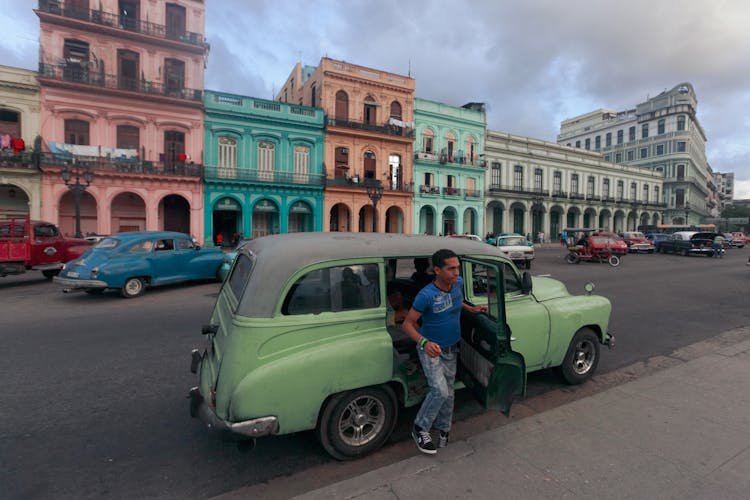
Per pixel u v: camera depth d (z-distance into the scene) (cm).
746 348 538
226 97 2589
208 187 2541
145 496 254
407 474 262
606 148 6531
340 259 287
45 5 2164
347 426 293
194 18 2516
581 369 437
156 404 387
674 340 611
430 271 390
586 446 296
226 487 264
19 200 2195
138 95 2309
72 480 270
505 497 240
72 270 895
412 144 3256
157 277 987
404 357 322
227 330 269
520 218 4178
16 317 739
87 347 561
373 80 3056
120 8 2359
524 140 4122
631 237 2920
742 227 7819
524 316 372
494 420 350
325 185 2877
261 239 340
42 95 2144
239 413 244
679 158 5472
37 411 370
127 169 2295
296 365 257
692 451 288
